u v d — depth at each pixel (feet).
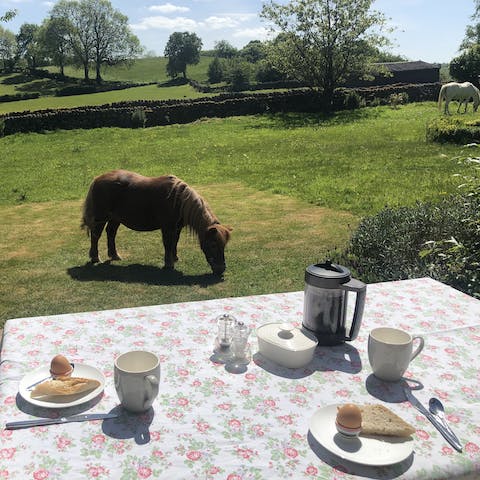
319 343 7.70
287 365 7.08
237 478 5.00
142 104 110.11
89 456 5.28
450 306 9.41
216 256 20.99
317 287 7.39
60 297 21.11
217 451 5.39
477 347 7.78
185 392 6.48
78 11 270.05
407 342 6.72
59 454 5.30
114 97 168.66
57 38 271.49
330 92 108.99
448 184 38.91
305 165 52.42
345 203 36.29
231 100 104.94
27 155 68.18
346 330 7.88
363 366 7.17
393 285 10.45
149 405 5.99
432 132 61.31
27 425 5.73
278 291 21.18
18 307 20.20
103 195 22.81
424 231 19.98
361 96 114.62
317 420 5.74
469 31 173.99
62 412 6.02
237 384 6.68
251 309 9.21
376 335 7.04
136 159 61.98
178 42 275.18
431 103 113.19
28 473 5.03
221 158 59.82
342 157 55.42
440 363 7.29
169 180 21.88
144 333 8.16
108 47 282.97
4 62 280.72
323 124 88.43
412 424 5.89
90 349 7.61
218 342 7.55
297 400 6.33
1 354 7.48
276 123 92.43
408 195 36.73
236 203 38.58
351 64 108.68
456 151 53.57
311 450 5.41
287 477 5.01
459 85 89.71
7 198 43.80
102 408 6.11
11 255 27.81
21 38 308.60
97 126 95.25
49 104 154.30
